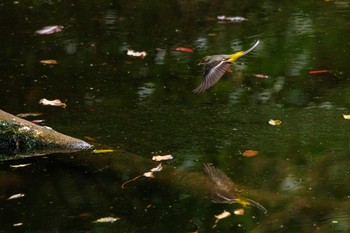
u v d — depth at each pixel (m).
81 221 7.70
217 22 15.12
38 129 9.80
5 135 9.76
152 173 8.78
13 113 10.73
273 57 12.91
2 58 13.23
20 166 9.20
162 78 12.08
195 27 14.84
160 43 13.90
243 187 8.39
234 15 15.56
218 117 10.47
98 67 12.66
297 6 16.09
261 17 15.36
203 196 8.23
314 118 10.27
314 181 8.46
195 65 12.62
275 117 10.38
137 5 16.52
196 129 10.09
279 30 14.42
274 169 8.80
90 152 9.46
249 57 12.97
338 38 13.76
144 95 11.38
